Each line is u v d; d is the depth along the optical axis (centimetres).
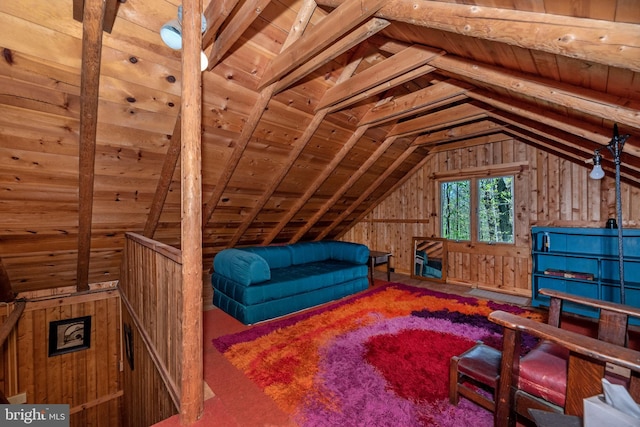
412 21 158
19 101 182
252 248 398
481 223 459
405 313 336
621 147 194
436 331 284
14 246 267
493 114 306
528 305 368
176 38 168
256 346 254
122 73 198
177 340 178
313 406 175
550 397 132
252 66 238
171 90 221
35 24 159
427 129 366
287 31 226
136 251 293
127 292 338
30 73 174
